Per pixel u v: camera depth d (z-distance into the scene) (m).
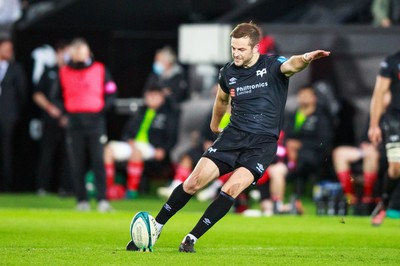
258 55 28.50
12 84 63.00
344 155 51.84
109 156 60.53
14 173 66.44
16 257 26.95
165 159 62.25
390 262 27.39
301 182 53.62
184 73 66.56
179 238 34.41
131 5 66.00
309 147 53.69
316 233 38.03
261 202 51.47
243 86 28.38
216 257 27.34
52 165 66.44
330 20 63.94
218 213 27.62
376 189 51.03
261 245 33.09
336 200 51.41
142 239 28.00
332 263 26.95
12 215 45.44
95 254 27.50
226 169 27.92
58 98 50.81
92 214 47.34
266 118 28.17
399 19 61.19
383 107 41.84
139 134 61.59
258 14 64.06
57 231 36.94
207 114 55.59
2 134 63.41
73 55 50.28
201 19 67.06
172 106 62.09
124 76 67.06
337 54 58.25
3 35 64.62
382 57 57.88
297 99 57.88
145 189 64.69
